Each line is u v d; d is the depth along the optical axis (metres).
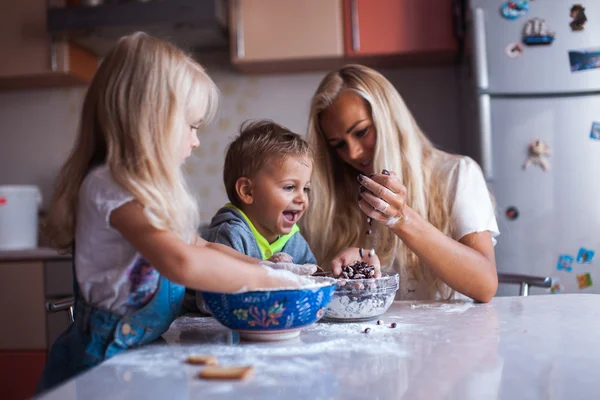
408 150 1.53
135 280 0.88
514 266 2.28
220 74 3.11
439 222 1.53
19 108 3.22
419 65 2.95
